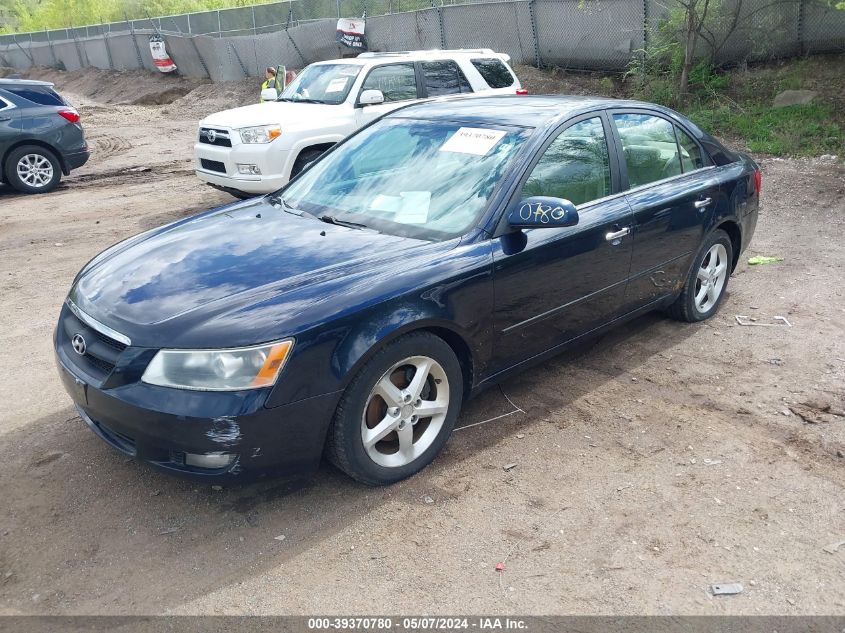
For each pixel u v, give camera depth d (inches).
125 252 151.9
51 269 277.3
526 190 151.7
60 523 127.9
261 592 111.8
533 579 114.1
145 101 1069.8
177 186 446.3
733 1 537.3
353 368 122.7
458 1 738.8
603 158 171.9
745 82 541.3
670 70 580.4
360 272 131.4
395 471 136.6
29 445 152.3
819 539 122.9
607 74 644.7
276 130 332.5
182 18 1128.8
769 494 134.8
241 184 335.9
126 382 118.5
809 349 195.5
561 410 165.8
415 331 133.6
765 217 326.0
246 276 132.3
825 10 517.0
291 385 117.6
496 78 417.4
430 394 142.9
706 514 129.3
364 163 173.6
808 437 153.5
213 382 114.8
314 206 166.1
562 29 655.8
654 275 185.9
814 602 109.3
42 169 438.0
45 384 180.7
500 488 137.1
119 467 144.2
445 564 117.5
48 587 113.1
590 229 161.3
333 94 369.4
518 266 147.3
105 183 464.1
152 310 124.4
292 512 130.4
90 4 1830.7
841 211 329.7
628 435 155.3
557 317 161.2
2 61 1791.3
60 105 441.7
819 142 441.7
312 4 932.0
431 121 175.9
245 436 115.9
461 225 147.1
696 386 176.7
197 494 135.7
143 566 117.5
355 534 124.6
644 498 133.9
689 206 190.9
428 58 391.9
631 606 108.7
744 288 242.8
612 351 196.5
